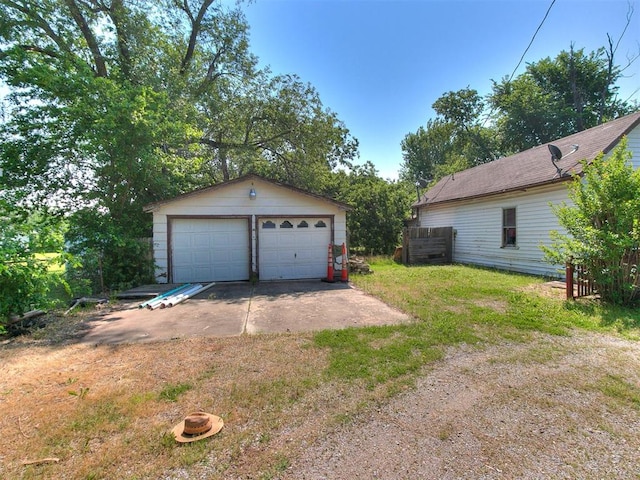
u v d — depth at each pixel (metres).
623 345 3.95
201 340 4.29
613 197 5.51
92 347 4.07
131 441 2.21
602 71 24.73
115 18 12.18
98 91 8.58
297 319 5.32
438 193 16.98
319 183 17.98
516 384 3.00
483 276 9.80
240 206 9.68
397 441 2.21
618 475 1.89
